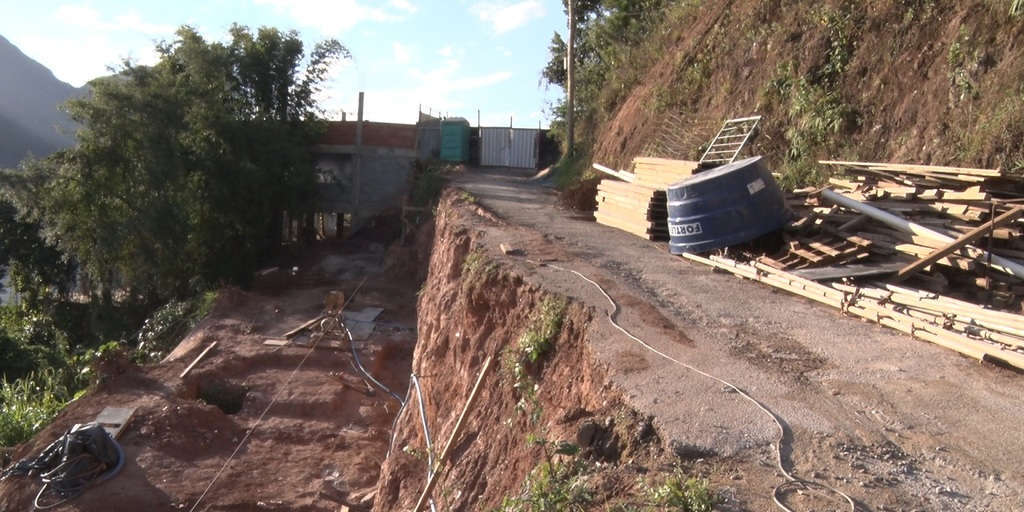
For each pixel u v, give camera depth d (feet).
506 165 159.53
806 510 13.70
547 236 46.21
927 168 34.63
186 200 110.83
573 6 113.39
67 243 108.58
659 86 78.89
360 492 56.08
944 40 42.57
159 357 92.73
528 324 29.89
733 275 34.47
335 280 116.67
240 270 116.06
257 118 123.65
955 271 29.89
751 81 60.39
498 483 22.99
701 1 83.41
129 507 54.54
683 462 15.85
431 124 148.87
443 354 43.21
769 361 21.94
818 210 36.45
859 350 23.11
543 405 24.22
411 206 122.52
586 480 15.99
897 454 16.03
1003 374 20.94
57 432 63.82
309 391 73.72
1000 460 15.76
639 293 29.99
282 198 123.95
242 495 56.29
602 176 80.74
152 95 107.86
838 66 49.90
